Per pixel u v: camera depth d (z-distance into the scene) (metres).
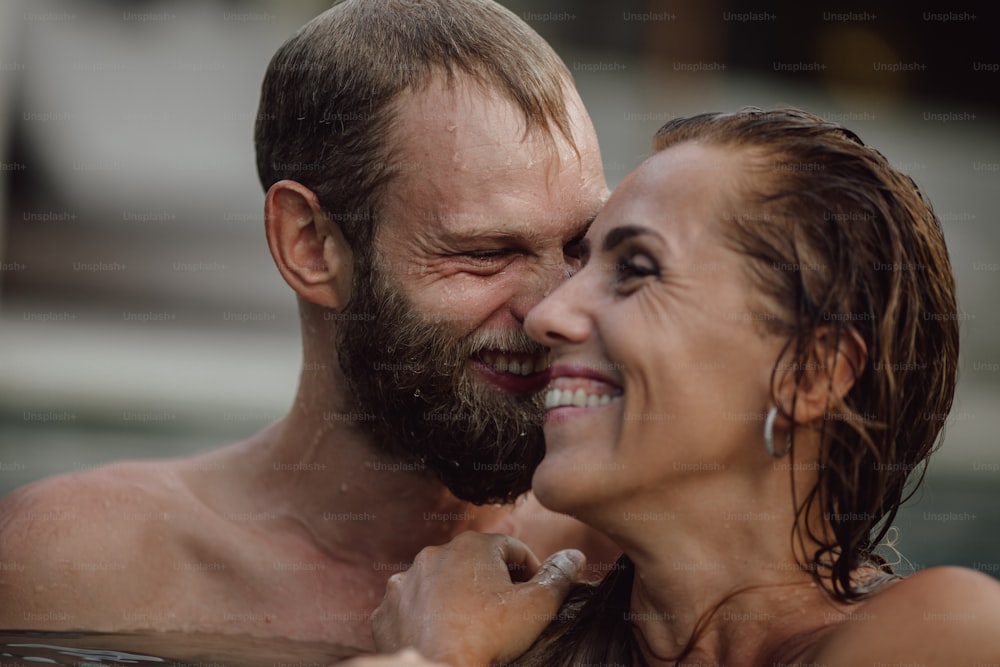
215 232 9.09
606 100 10.14
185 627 1.78
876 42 10.89
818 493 1.28
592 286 1.34
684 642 1.33
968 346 8.37
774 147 1.29
